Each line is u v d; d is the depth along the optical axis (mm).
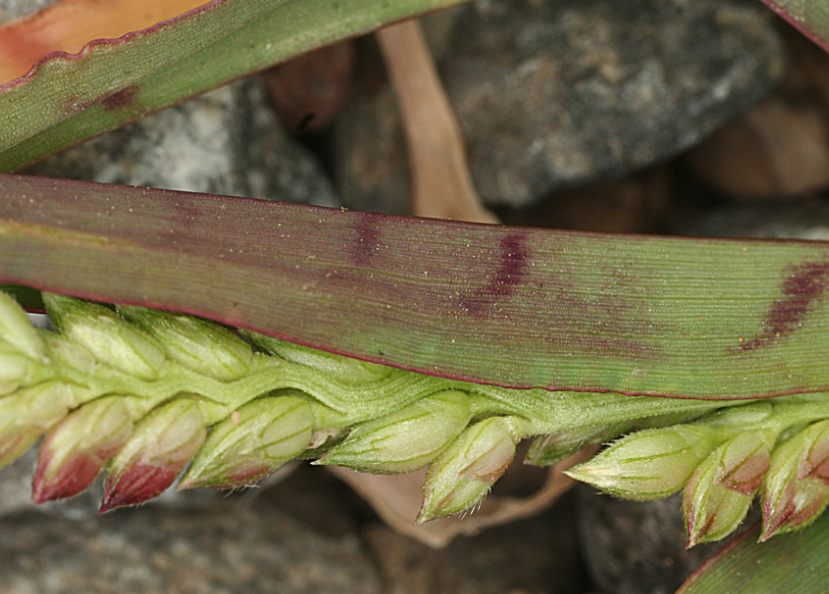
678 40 80
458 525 79
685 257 58
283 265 56
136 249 56
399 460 56
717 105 79
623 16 81
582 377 57
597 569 79
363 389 57
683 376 58
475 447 57
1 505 73
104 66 59
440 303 57
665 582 73
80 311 55
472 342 57
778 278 58
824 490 58
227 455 55
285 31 61
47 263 56
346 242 57
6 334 54
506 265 57
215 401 56
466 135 84
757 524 60
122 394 55
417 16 61
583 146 80
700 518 57
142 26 62
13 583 78
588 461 57
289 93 80
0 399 54
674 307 57
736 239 58
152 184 70
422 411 57
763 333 58
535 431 58
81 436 54
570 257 57
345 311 56
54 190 56
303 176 80
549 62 82
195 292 56
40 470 54
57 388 54
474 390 57
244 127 74
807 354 58
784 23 84
